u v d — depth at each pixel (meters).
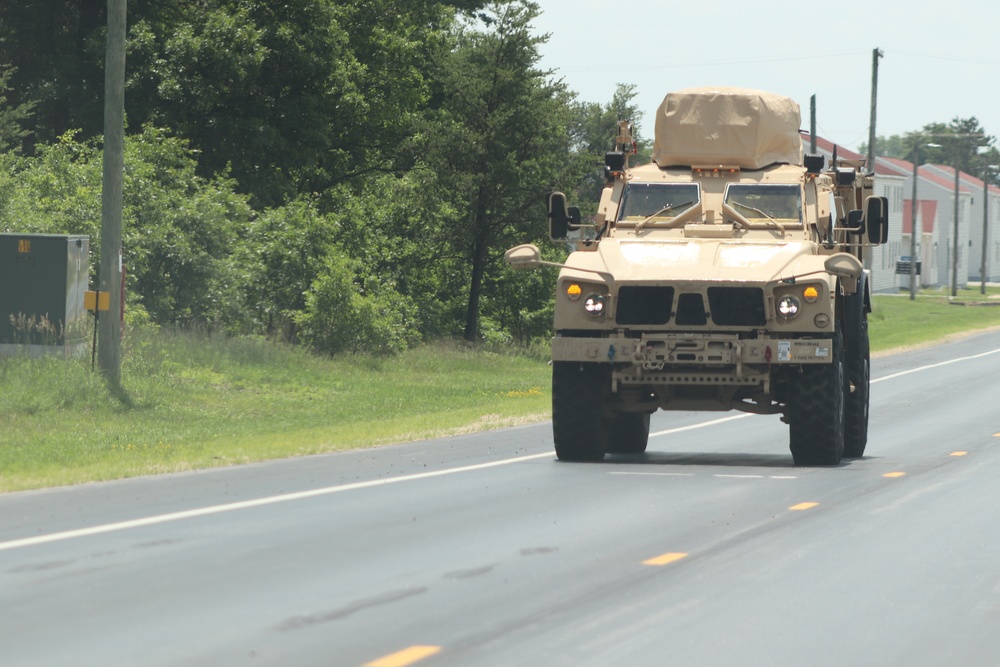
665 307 46.53
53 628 21.95
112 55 66.56
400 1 152.88
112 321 67.88
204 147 128.50
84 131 125.38
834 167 55.31
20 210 88.88
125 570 26.70
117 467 44.62
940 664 20.25
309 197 141.75
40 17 129.25
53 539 30.14
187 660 19.98
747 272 46.22
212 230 99.44
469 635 21.58
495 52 137.12
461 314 144.25
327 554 28.62
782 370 47.56
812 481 42.25
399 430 60.47
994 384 95.19
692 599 24.52
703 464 47.88
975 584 26.12
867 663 20.27
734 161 52.44
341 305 106.56
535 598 24.45
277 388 82.94
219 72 126.19
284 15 132.12
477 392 88.94
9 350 70.81
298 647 20.73
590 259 47.88
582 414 47.69
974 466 47.28
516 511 35.22
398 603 23.92
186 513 34.19
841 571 27.33
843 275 46.31
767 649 20.98
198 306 97.06
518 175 134.00
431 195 135.25
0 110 118.25
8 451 50.91
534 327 148.12
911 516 34.84
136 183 95.50
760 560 28.47
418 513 34.72
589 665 19.84
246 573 26.53
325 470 44.47
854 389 50.69
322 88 136.38
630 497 38.12
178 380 78.62
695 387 48.31
